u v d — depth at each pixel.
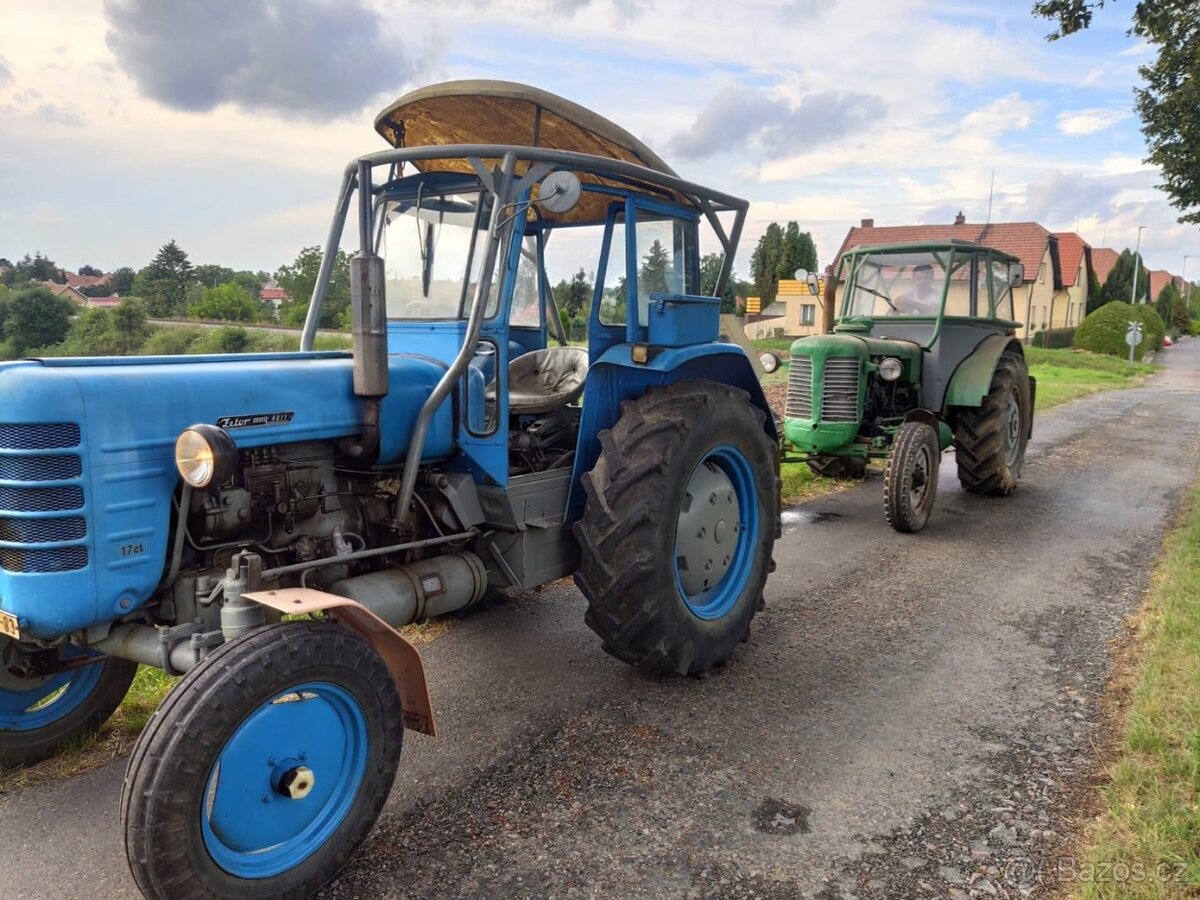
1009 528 6.62
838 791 3.00
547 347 4.49
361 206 3.30
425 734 3.09
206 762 2.19
